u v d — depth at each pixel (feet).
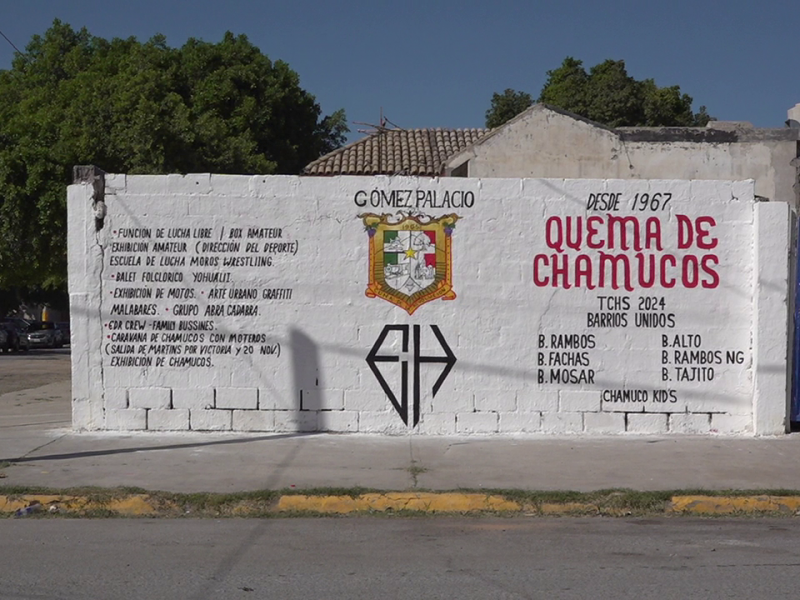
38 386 65.00
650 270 39.60
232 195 39.32
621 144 71.87
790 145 71.05
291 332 39.42
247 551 24.50
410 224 39.45
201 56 107.55
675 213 39.55
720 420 39.65
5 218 78.33
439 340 39.55
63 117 79.77
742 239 39.63
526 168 72.23
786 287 39.24
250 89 108.68
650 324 39.63
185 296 39.32
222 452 35.96
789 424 40.34
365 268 39.50
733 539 25.94
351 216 39.42
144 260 39.22
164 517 28.63
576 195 39.52
